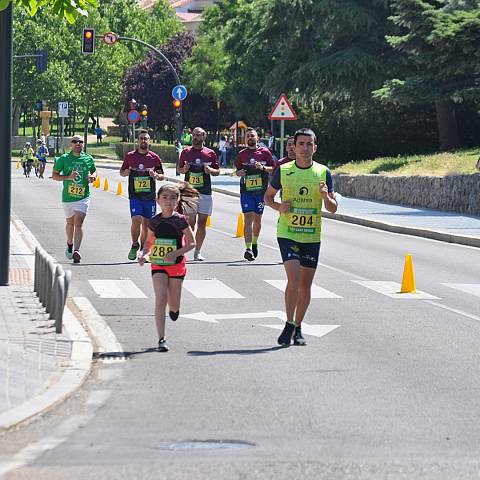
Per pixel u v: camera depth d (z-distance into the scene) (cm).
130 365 2572
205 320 3266
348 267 4741
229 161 17988
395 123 13425
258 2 13712
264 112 17962
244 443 1862
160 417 2052
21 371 2375
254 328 3134
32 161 14525
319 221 2888
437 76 9969
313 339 2970
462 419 2064
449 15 9581
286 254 2859
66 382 2306
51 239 5744
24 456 1748
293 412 2109
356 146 13750
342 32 12731
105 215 7569
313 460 1752
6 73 3656
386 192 9138
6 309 3200
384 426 2000
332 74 12444
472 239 5878
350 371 2528
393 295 3884
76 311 3381
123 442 1856
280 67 13512
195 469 1684
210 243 5706
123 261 4794
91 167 4706
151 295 3762
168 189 2789
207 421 2025
